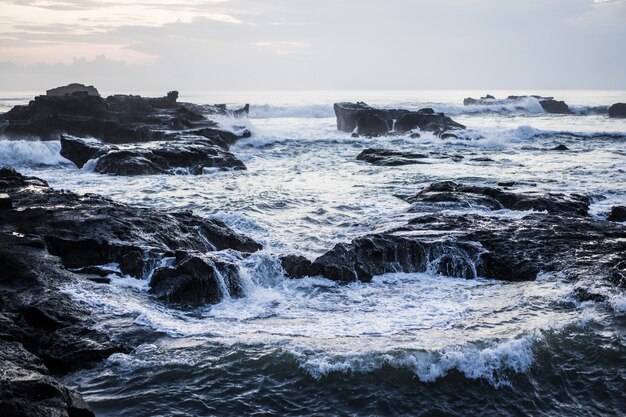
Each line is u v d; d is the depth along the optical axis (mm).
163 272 13289
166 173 31484
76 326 11078
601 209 21719
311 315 12414
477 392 9531
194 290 12977
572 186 26609
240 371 9812
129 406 8930
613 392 9625
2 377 7742
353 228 19625
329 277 14477
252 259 14531
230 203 23469
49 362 10039
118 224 15672
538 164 34156
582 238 16516
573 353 10531
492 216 19531
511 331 11141
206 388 9398
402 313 12461
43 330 10828
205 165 32938
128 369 9875
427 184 27484
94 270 13867
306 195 25172
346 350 10320
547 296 13156
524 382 9789
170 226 16562
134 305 12367
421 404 9219
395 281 14656
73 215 15922
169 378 9625
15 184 20125
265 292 13852
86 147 34469
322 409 9031
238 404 9055
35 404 7520
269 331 11398
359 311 12633
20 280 12430
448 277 15047
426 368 9867
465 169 32281
